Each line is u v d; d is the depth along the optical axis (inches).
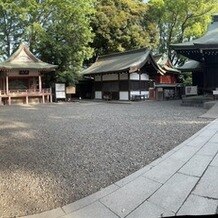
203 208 129.9
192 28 1512.1
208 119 418.9
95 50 1275.8
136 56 974.4
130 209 133.0
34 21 1040.2
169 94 1050.7
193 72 992.9
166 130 335.6
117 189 157.1
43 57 1074.7
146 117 462.6
